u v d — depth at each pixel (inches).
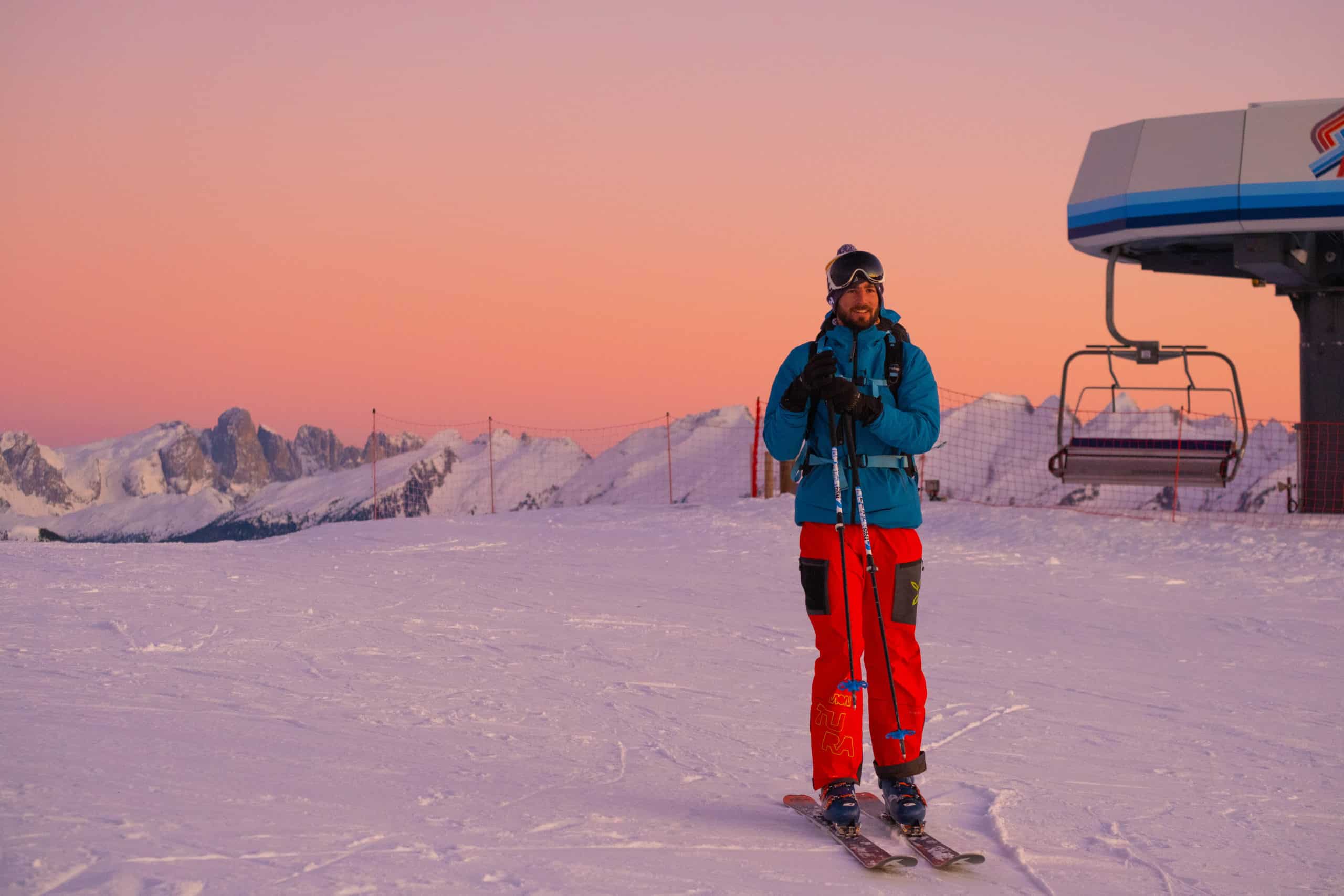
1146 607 390.0
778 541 586.6
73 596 323.9
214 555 482.6
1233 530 583.8
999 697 234.4
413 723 181.6
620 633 304.2
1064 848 131.0
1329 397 685.3
